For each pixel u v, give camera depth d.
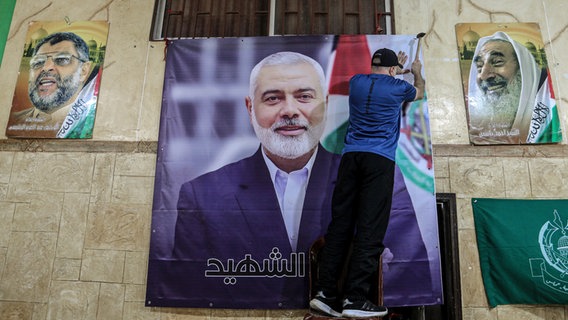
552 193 3.15
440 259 3.07
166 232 3.13
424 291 2.99
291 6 3.61
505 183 3.17
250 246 3.09
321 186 3.14
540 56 3.36
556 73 3.34
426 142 3.17
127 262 3.14
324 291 2.52
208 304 3.02
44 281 3.13
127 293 3.09
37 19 3.61
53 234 3.21
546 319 2.98
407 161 3.15
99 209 3.23
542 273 2.99
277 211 3.12
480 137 3.22
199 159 3.22
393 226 3.07
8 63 3.53
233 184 3.18
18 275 3.15
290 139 3.21
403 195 3.10
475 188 3.17
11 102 3.44
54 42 3.54
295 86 3.28
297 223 3.10
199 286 3.05
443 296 3.11
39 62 3.50
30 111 3.41
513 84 3.30
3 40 3.58
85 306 3.09
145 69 3.46
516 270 3.01
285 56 3.33
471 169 3.20
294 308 2.99
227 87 3.32
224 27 3.55
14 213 3.25
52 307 3.09
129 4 3.61
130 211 3.22
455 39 3.41
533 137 3.21
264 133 3.24
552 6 3.47
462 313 2.99
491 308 3.00
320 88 3.27
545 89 3.29
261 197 3.15
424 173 3.13
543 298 2.97
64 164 3.32
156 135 3.33
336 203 2.66
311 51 3.33
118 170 3.29
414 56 3.29
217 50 3.38
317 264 2.81
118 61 3.49
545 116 3.24
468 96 3.29
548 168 3.19
